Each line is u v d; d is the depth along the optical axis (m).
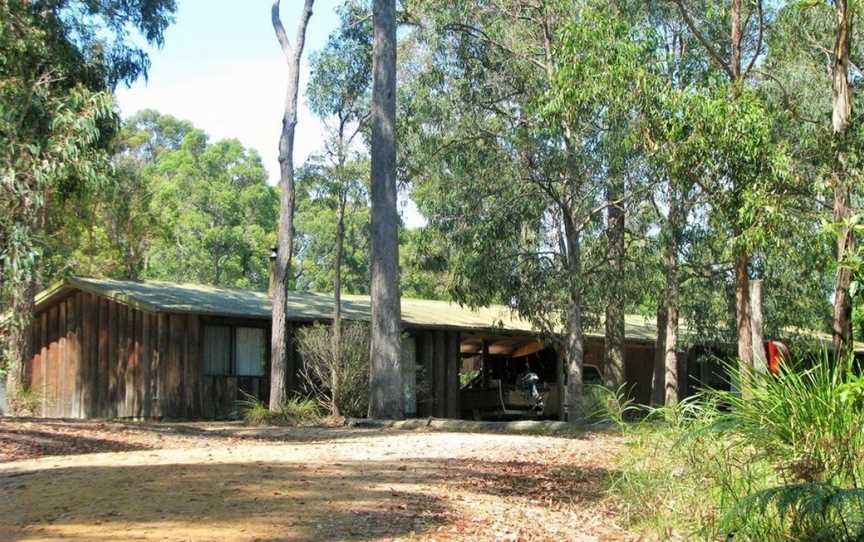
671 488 8.28
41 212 26.44
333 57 28.22
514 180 25.53
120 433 15.49
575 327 25.14
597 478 11.16
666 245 25.28
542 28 25.84
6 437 14.09
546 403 29.98
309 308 27.45
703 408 8.66
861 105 21.94
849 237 14.03
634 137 19.38
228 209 54.50
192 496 8.18
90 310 25.84
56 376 26.41
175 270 51.72
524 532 7.87
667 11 23.53
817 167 17.97
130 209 38.41
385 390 21.72
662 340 30.09
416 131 26.86
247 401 24.78
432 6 26.12
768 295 27.09
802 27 22.42
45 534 6.86
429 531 7.48
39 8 24.42
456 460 12.10
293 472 9.85
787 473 7.66
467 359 35.16
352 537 7.06
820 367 8.22
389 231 22.09
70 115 16.50
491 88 26.48
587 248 26.89
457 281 26.27
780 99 23.27
